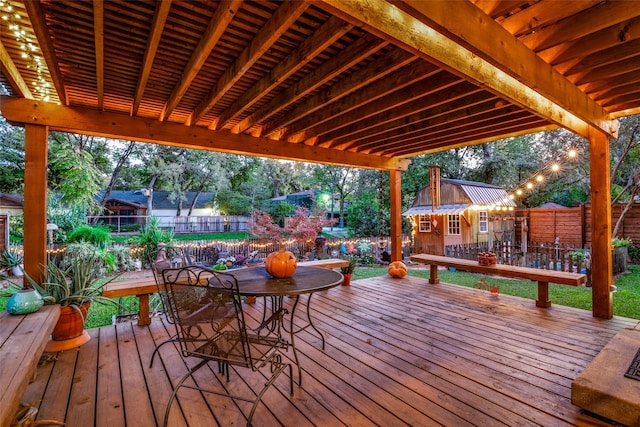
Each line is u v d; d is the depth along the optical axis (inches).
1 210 473.4
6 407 51.0
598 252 139.7
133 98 130.0
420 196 444.5
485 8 72.2
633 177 341.4
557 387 86.4
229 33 86.0
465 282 265.4
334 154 208.4
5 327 86.8
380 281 217.0
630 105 128.2
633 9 70.0
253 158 799.7
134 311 207.9
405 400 81.7
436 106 138.9
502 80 98.0
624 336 100.4
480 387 87.1
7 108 118.0
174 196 709.9
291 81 117.0
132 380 91.8
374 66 101.5
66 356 106.1
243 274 116.5
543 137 524.7
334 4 60.0
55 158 451.2
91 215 540.4
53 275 118.7
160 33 74.9
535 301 164.7
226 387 88.7
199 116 139.0
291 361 103.5
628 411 66.9
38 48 93.0
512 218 406.0
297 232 392.2
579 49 89.4
